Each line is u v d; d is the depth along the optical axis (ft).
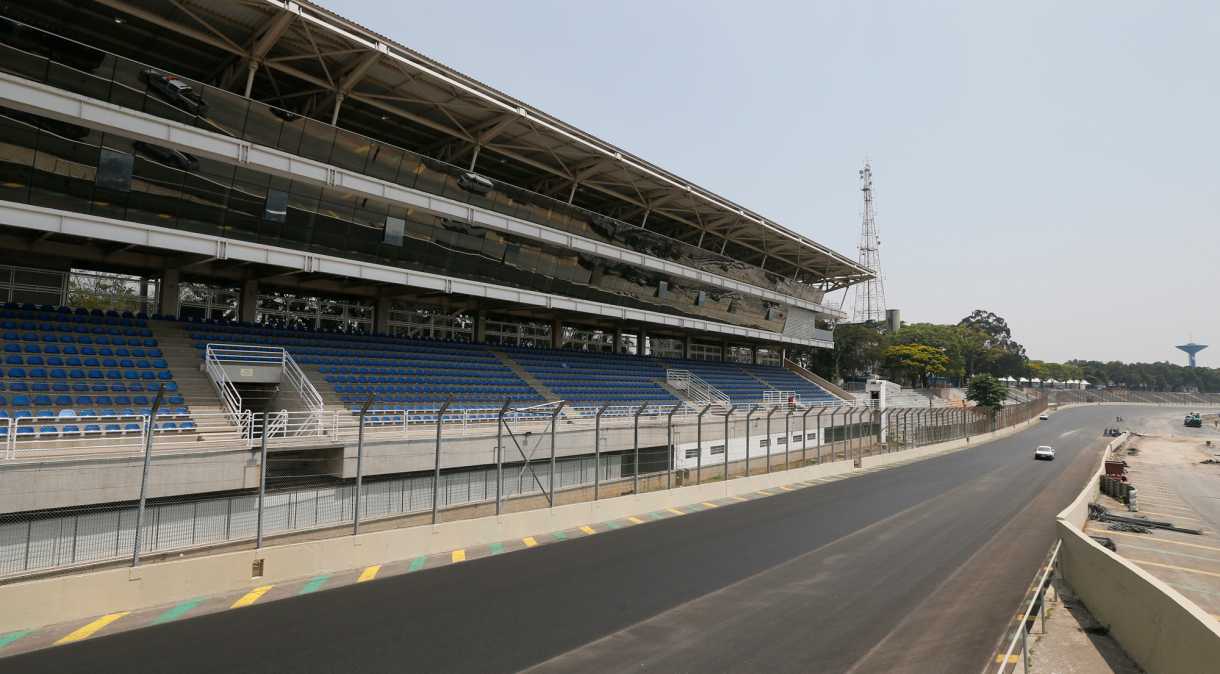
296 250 71.41
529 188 113.80
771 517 67.87
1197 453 187.21
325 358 77.10
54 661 27.58
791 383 172.65
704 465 101.35
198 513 46.98
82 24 64.49
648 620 34.60
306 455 57.31
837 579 43.60
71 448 45.70
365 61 67.72
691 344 163.84
